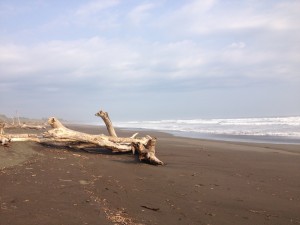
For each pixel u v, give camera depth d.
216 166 10.22
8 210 4.75
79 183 6.77
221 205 5.86
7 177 6.85
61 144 12.83
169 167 9.84
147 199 6.01
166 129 35.66
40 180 6.75
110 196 6.00
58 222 4.36
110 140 12.53
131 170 9.01
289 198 6.46
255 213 5.45
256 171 9.43
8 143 11.21
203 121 56.97
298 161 11.38
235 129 32.12
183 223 4.80
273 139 20.97
